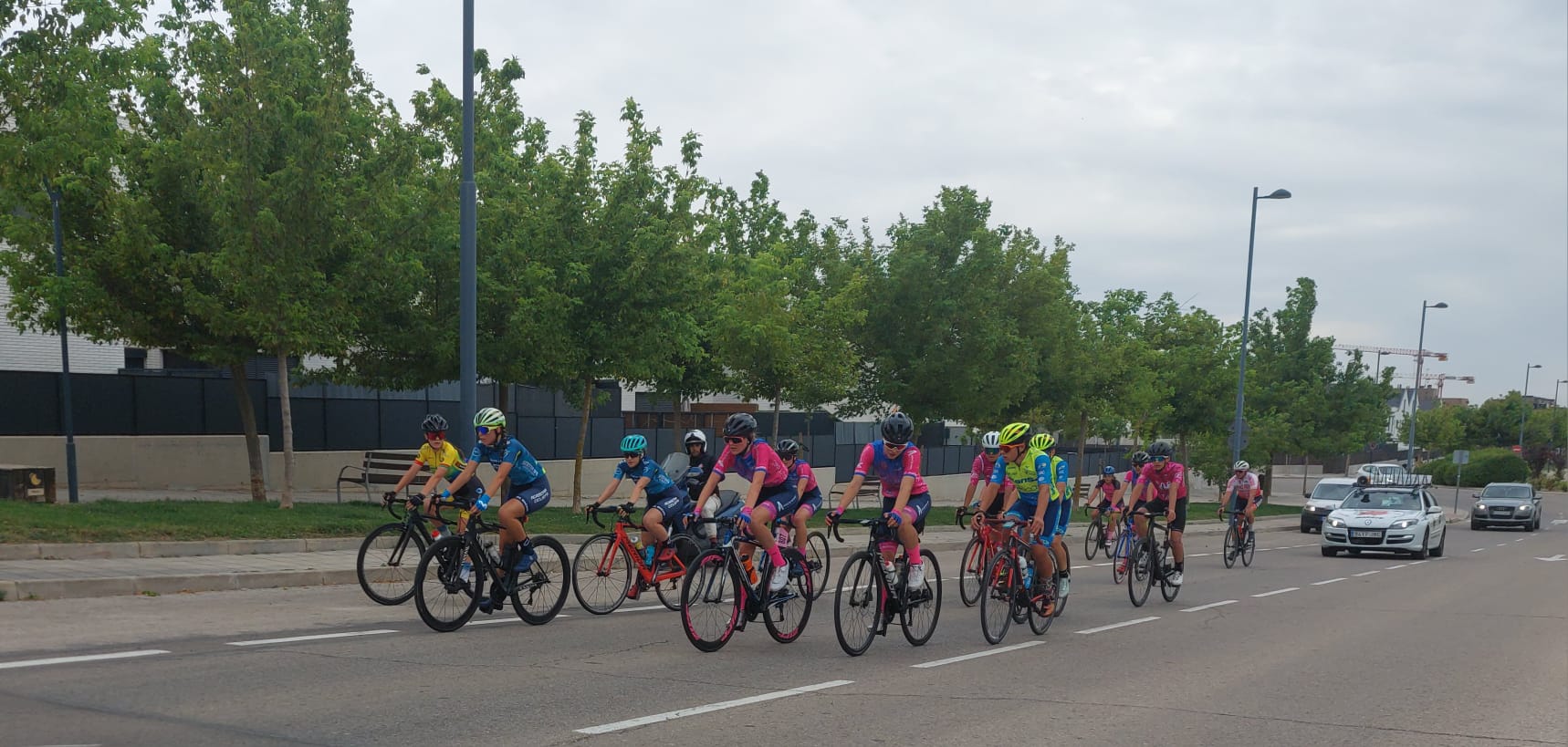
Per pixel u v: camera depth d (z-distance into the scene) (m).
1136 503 14.02
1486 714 7.48
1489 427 100.75
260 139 16.36
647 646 9.32
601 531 18.02
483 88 21.23
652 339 20.55
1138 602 13.66
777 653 9.18
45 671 7.35
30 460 20.98
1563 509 58.81
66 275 17.00
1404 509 24.88
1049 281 29.78
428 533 11.44
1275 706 7.63
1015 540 10.38
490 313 19.92
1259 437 44.53
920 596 9.57
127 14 14.17
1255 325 48.03
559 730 6.32
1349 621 12.67
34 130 13.68
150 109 17.62
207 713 6.40
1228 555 20.86
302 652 8.41
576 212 20.19
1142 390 35.97
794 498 9.45
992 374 27.20
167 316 17.56
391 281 18.67
